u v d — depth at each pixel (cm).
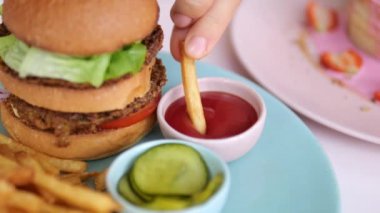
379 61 59
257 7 64
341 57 58
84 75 40
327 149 49
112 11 40
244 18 62
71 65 40
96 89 41
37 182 36
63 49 40
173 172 39
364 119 50
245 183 44
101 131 44
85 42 40
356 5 59
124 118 43
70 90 40
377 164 47
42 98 41
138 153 41
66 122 42
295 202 42
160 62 48
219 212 39
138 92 43
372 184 46
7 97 45
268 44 59
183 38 46
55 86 40
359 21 59
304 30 62
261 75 54
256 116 46
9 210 36
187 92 43
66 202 36
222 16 45
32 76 41
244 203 43
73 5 40
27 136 44
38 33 40
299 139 47
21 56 42
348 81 55
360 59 58
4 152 41
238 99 47
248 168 45
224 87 48
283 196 43
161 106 46
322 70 57
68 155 44
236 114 46
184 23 46
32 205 35
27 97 41
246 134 44
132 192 38
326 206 41
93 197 35
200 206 36
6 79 42
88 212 36
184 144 41
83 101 41
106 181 39
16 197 35
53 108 41
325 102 52
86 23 40
